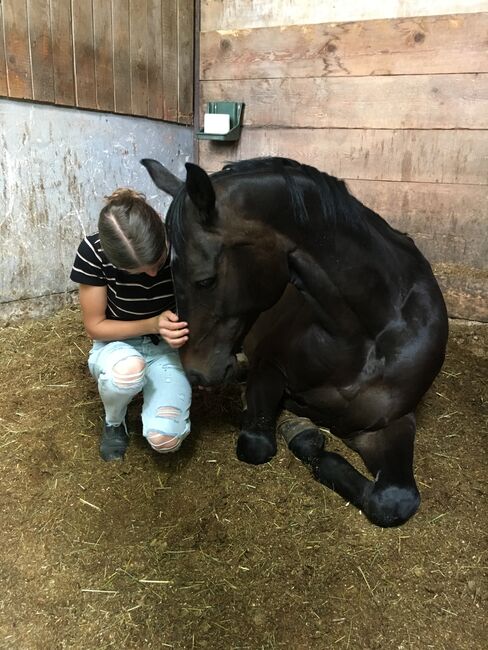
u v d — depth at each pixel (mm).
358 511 1493
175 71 3166
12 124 2365
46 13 2391
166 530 1429
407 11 2623
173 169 3330
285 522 1460
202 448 1734
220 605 1235
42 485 1554
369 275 1379
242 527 1443
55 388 2020
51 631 1173
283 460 1682
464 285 2637
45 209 2592
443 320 1567
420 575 1317
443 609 1239
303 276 1344
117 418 1633
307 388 1611
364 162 2910
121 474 1604
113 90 2793
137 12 2832
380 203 2926
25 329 2486
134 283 1455
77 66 2580
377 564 1345
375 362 1480
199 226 1163
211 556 1356
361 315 1417
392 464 1472
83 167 2738
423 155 2752
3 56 2254
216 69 3209
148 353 1580
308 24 2852
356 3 2725
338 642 1163
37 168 2516
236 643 1157
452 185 2723
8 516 1450
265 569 1325
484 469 1688
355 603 1249
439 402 2049
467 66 2543
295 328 1577
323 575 1313
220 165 3369
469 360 2369
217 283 1215
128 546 1378
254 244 1216
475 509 1524
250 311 1307
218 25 3137
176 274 1220
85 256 1438
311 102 2961
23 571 1305
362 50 2748
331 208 1271
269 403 1713
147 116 3039
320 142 3004
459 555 1373
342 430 1616
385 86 2742
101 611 1216
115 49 2756
